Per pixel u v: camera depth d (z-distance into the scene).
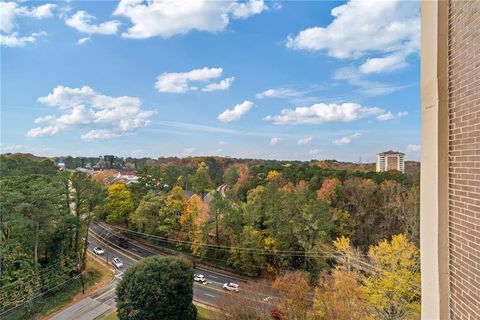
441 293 3.60
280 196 33.34
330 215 32.78
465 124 3.21
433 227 3.73
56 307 26.45
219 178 72.06
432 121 3.78
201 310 25.45
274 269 30.47
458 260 3.35
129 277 22.33
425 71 3.96
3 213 23.97
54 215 27.73
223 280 32.03
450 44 3.56
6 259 24.48
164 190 49.44
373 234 33.91
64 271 29.81
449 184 3.57
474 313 3.01
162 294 21.33
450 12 3.57
